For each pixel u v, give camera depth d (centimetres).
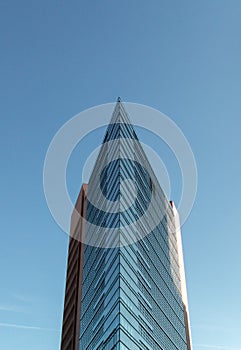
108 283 6309
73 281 9744
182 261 11588
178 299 9906
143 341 6072
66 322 9575
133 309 5994
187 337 9906
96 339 6406
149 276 7556
